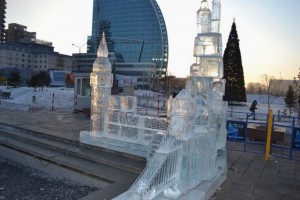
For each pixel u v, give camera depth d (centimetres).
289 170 757
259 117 2003
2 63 11700
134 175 681
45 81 5566
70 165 767
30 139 985
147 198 405
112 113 843
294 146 884
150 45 12306
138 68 12025
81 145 887
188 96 473
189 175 489
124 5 12825
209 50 548
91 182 717
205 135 543
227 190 590
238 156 899
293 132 886
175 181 457
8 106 2019
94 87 877
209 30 555
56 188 714
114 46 12975
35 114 1658
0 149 998
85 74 1706
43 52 12619
